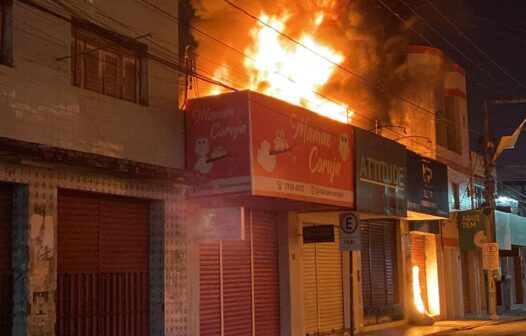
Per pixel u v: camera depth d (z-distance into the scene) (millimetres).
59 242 11297
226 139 13477
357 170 17312
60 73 11438
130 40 13062
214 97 13742
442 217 24375
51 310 10703
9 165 10234
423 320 24125
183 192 13820
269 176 13641
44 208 10758
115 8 12797
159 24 13875
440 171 24594
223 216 14023
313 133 15445
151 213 13414
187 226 13914
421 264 27062
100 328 11977
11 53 10617
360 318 21234
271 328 17047
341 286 20828
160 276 13195
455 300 29031
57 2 11477
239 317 15844
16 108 10578
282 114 14289
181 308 13586
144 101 13328
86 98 11891
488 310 30266
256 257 16734
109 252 12359
